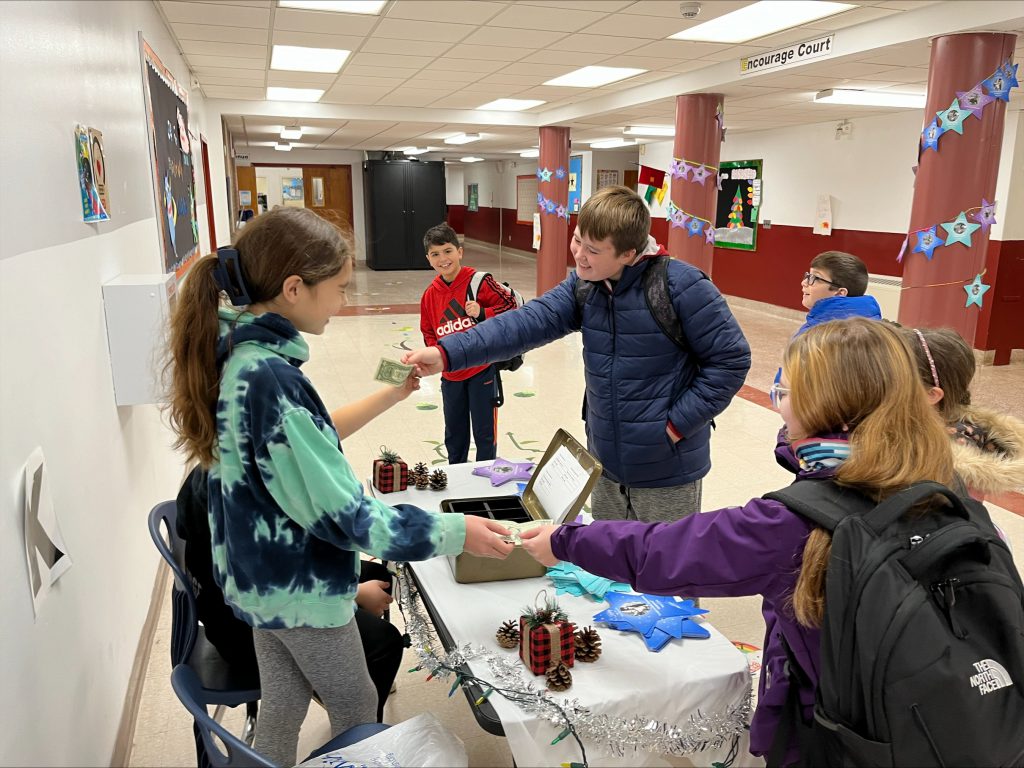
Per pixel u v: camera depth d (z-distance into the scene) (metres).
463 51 6.17
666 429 2.12
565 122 10.13
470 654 1.41
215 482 1.33
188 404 1.27
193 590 1.61
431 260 3.68
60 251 1.84
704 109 7.21
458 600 1.62
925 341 1.57
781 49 5.95
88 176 2.15
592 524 1.32
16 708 1.32
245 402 1.24
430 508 2.02
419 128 11.20
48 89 1.79
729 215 11.85
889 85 6.69
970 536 1.00
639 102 8.02
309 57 6.54
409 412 5.62
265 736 1.46
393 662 1.73
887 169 8.78
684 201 7.40
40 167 1.70
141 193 3.19
